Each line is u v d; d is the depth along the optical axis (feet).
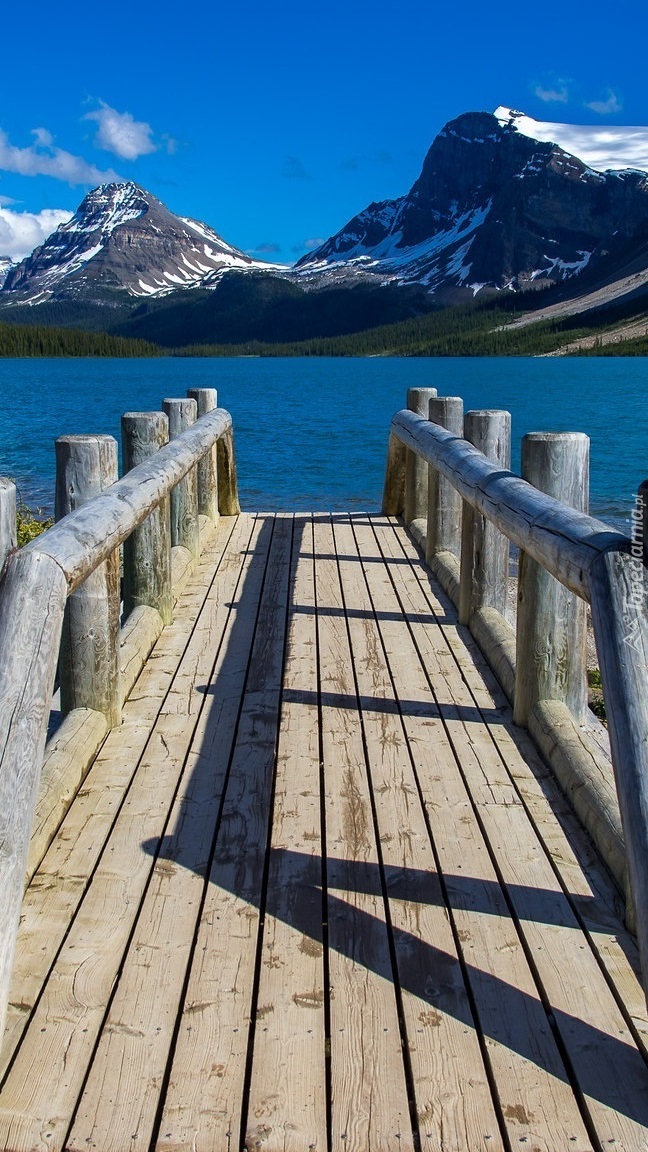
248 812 9.14
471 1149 5.33
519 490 9.84
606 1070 5.88
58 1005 6.41
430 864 8.21
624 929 7.31
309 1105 5.63
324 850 8.45
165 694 12.22
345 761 10.25
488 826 8.84
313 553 20.80
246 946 7.08
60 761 9.50
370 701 11.98
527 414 113.29
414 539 22.09
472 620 14.76
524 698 11.02
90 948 7.02
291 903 7.63
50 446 77.05
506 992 6.59
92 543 8.13
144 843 8.55
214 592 17.42
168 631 14.96
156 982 6.67
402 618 15.67
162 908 7.54
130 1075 5.83
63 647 10.87
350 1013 6.38
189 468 15.38
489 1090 5.74
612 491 52.16
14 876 5.59
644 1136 5.39
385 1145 5.36
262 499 48.11
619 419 104.68
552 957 6.95
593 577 6.34
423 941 7.14
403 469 25.05
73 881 7.90
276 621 15.49
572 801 9.16
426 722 11.30
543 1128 5.47
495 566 14.66
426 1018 6.32
